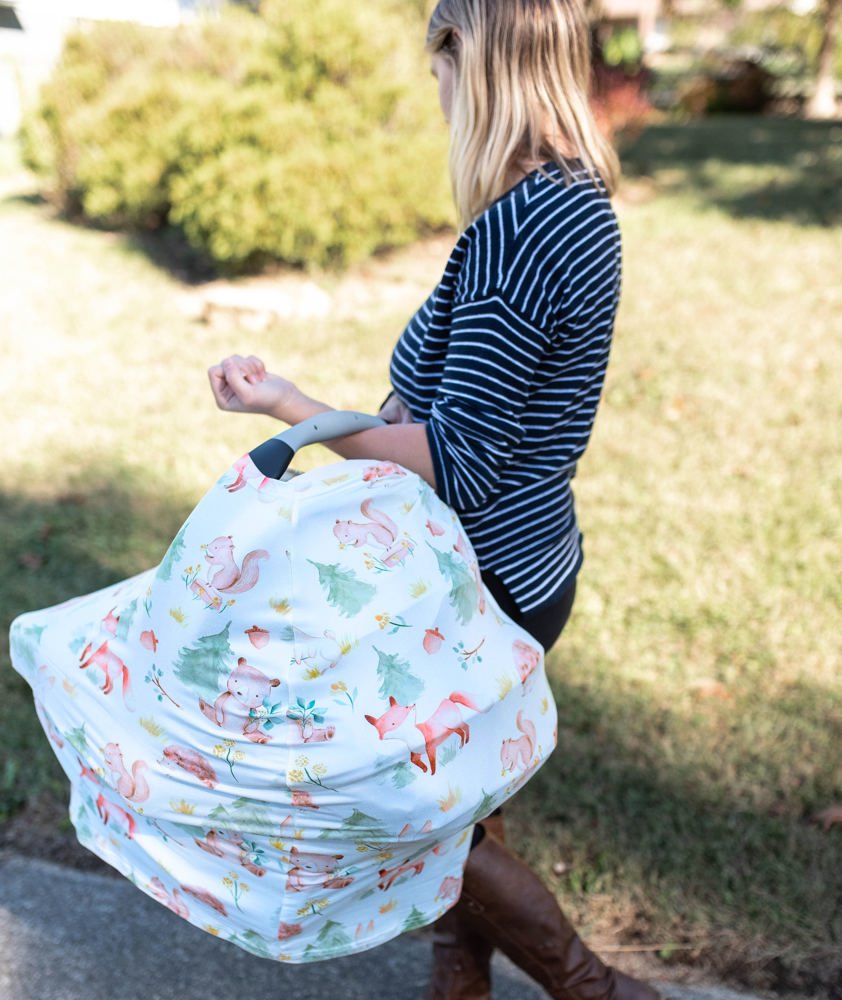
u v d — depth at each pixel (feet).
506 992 6.86
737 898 7.36
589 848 7.91
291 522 4.16
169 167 26.76
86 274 25.94
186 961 7.18
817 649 10.14
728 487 13.47
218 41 27.73
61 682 4.71
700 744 8.92
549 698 4.98
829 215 29.04
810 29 71.87
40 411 17.29
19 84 35.94
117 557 12.55
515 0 4.64
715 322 19.93
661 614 10.81
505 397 4.56
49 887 7.84
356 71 23.62
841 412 15.55
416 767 4.21
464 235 4.73
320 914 4.49
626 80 43.60
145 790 4.38
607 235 4.74
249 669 4.12
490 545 5.00
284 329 20.99
